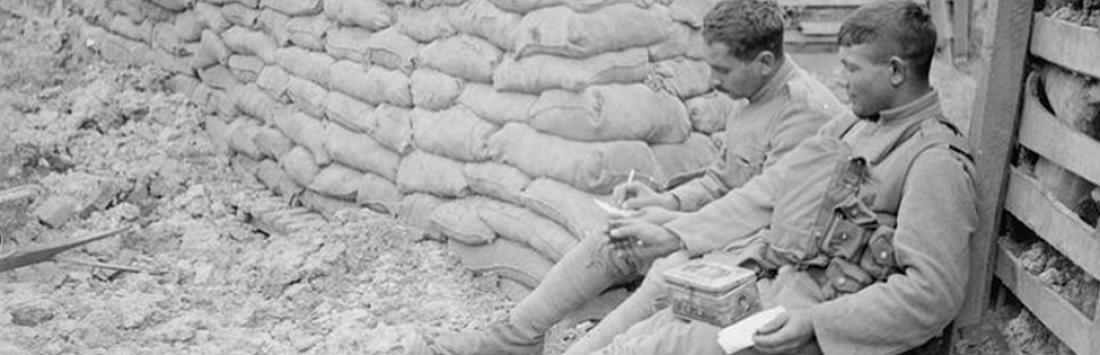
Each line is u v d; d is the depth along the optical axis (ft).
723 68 12.73
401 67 16.83
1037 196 10.05
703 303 10.37
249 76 20.59
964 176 10.15
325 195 18.24
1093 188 9.75
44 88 23.94
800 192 10.73
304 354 14.38
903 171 10.36
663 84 14.94
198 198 19.40
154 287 16.35
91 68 23.71
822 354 10.21
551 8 14.57
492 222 15.35
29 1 26.50
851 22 10.60
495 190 15.44
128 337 14.84
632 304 11.89
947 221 10.03
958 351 11.05
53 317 15.15
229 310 15.79
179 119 21.58
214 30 21.61
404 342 13.76
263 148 19.85
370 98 17.38
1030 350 10.55
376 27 17.48
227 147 20.88
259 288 16.35
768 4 12.66
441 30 16.39
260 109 20.01
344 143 17.83
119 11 24.11
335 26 18.44
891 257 10.32
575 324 14.26
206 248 17.79
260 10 20.38
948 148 10.27
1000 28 10.31
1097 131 9.41
